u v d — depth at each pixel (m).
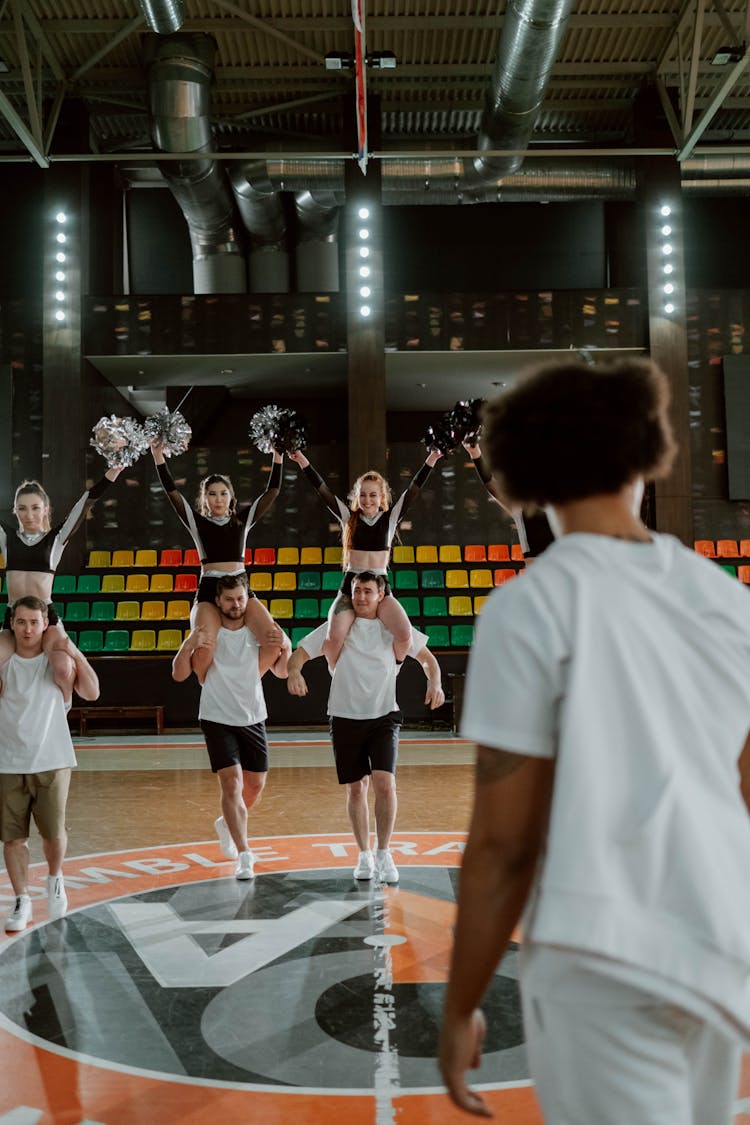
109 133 14.69
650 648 0.99
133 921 4.07
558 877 0.93
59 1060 2.69
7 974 3.43
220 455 14.39
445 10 11.80
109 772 8.74
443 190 13.98
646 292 13.73
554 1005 0.94
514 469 1.14
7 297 14.91
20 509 4.56
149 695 12.51
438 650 12.93
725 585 1.07
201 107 11.95
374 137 13.39
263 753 4.98
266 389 16.03
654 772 0.94
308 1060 2.67
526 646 0.97
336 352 13.70
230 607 4.86
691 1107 1.00
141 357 13.70
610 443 1.09
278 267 15.20
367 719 4.79
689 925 0.91
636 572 1.03
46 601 4.48
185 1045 2.79
